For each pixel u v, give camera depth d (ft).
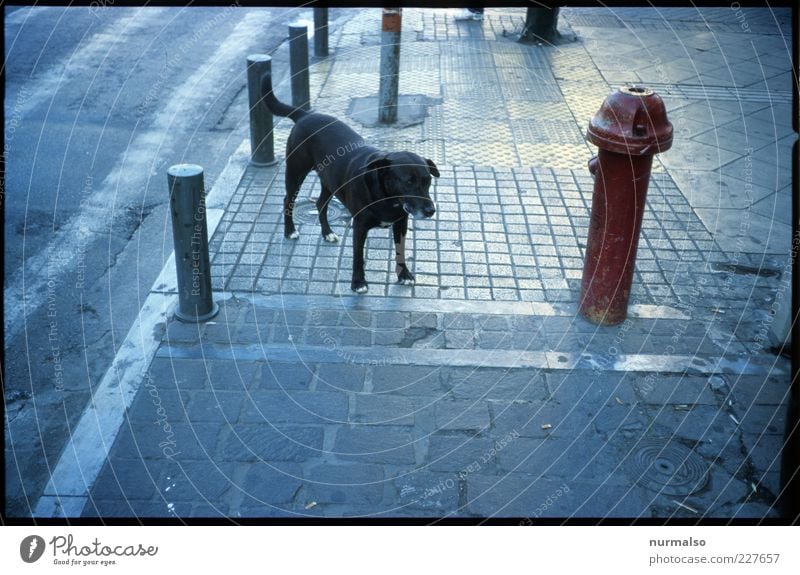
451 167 20.52
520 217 18.10
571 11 36.17
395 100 23.15
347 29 32.65
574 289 15.25
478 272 15.76
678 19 35.32
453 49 30.35
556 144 22.25
